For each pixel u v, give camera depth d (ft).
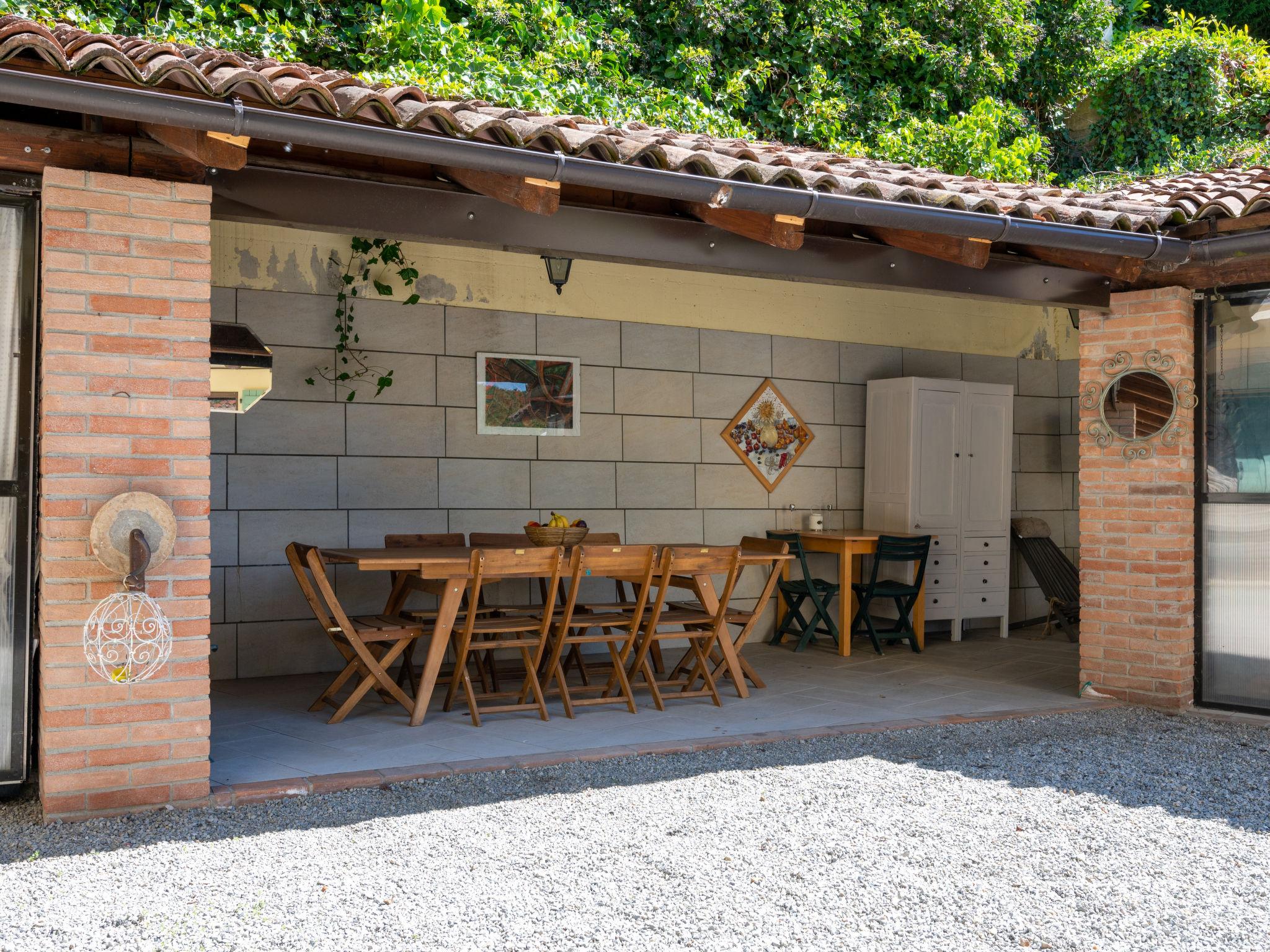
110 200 13.16
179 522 13.52
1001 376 33.22
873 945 9.79
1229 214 18.54
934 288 19.29
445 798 14.40
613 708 20.06
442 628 18.37
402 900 10.81
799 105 40.14
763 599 21.89
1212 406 20.47
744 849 12.40
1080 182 44.39
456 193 15.52
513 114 14.57
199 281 13.61
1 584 13.84
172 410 13.47
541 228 16.08
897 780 15.35
